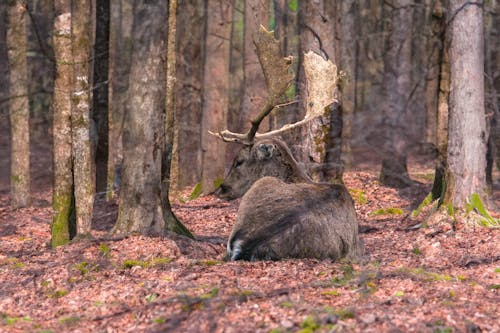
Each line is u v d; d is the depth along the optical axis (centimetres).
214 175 2086
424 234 1370
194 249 1215
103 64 2022
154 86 1253
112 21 2153
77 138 1273
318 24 1797
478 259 1149
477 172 1436
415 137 2784
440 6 1919
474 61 1437
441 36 1869
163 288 961
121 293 958
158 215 1277
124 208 1276
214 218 1681
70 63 1266
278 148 1094
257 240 1021
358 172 2356
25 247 1380
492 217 1409
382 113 2778
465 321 794
